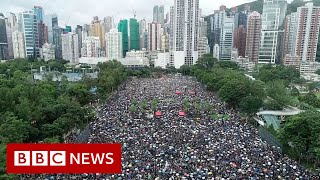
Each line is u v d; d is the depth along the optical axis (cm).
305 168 8481
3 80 16725
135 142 9969
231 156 8825
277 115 15025
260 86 17712
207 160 8494
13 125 8988
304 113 9756
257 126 13262
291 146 9756
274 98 17138
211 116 14412
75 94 16288
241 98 15625
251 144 10056
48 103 12788
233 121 13500
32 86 14900
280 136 9744
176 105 16675
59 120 10831
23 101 11406
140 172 7631
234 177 7419
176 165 8119
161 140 10200
